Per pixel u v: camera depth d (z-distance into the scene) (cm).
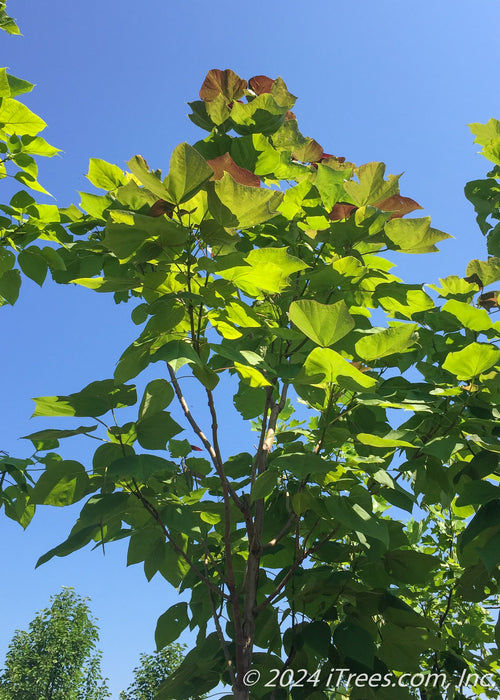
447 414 263
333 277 259
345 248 278
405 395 262
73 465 245
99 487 253
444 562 382
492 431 251
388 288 272
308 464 216
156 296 227
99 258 326
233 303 226
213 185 195
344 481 231
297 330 276
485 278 308
